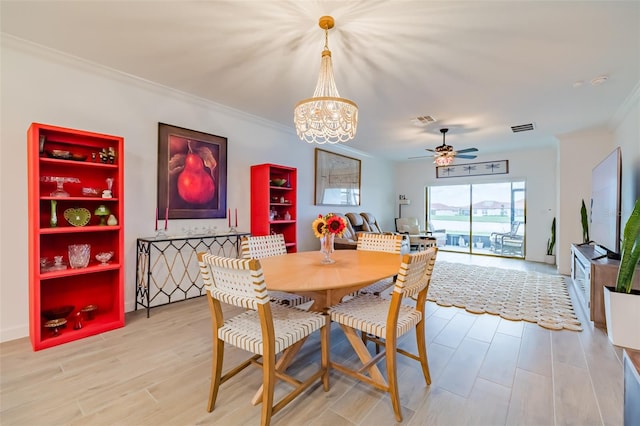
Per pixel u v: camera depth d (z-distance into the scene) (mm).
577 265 3713
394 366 1520
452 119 4234
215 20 2055
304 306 2941
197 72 2846
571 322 2760
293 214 4500
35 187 2193
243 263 1331
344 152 6242
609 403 1629
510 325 2738
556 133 4914
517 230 6652
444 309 3164
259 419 1510
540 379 1868
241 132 4074
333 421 1492
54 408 1566
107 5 1901
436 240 6836
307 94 3375
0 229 2309
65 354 2145
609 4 1854
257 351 1422
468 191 7371
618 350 2242
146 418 1503
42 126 2213
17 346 2248
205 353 2186
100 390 1727
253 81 3043
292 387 1789
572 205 4883
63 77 2590
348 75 2867
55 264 2432
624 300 2303
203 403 1626
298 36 2238
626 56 2488
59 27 2143
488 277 4555
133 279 3051
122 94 2939
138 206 3068
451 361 2096
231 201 3949
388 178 7992
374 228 6641
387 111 3898
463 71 2783
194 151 3523
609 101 3488
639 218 2297
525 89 3180
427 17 1996
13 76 2352
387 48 2389
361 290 2498
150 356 2133
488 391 1746
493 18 2002
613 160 2992
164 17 2021
